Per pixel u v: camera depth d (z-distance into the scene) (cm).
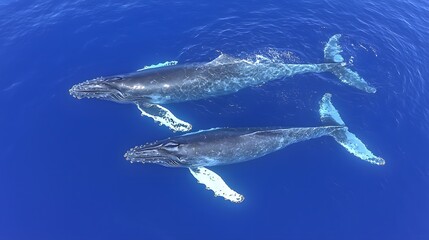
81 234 2300
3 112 2844
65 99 2923
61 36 3378
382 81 3095
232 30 3425
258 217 2348
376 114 2872
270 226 2322
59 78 3070
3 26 3469
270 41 3344
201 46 3297
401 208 2425
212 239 2262
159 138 2672
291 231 2309
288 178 2508
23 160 2606
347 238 2300
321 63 3152
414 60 3288
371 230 2334
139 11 3597
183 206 2380
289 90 2972
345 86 3023
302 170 2545
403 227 2355
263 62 3136
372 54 3294
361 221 2364
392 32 3509
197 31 3416
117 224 2328
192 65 2875
